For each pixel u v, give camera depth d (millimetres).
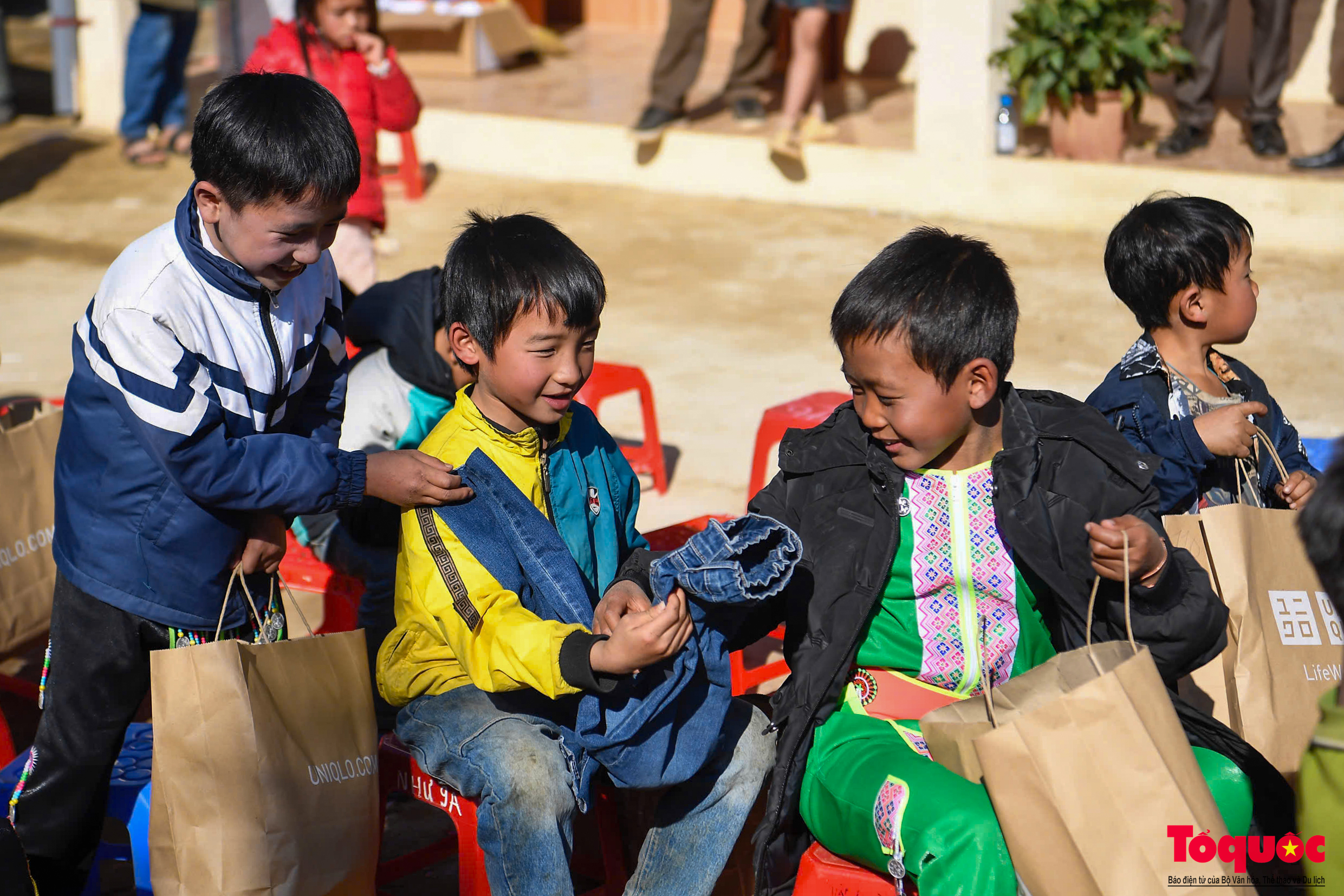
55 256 7801
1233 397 2902
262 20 9602
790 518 2438
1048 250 7547
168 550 2357
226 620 2457
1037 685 2051
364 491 2365
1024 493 2285
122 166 9734
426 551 2314
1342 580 1736
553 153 9430
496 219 2410
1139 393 2812
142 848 2588
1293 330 6137
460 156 9797
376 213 4973
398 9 10891
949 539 2363
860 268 7426
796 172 8664
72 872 2600
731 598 2055
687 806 2377
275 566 2506
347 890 2326
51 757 2486
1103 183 7688
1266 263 7113
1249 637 2449
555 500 2451
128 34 9750
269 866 2193
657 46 12492
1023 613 2377
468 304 2303
